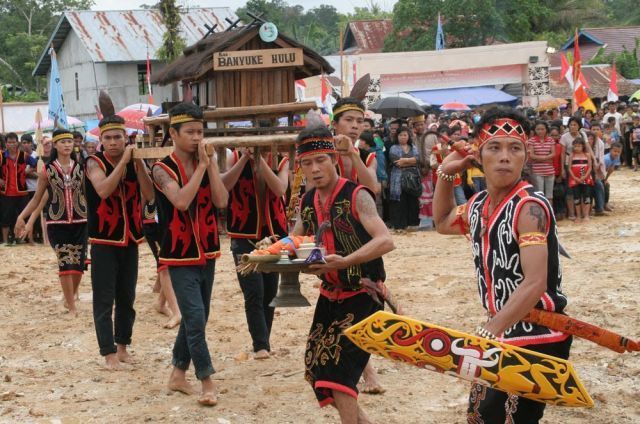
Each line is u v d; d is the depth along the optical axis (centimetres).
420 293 1038
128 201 760
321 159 516
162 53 2770
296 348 814
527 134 416
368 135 1578
